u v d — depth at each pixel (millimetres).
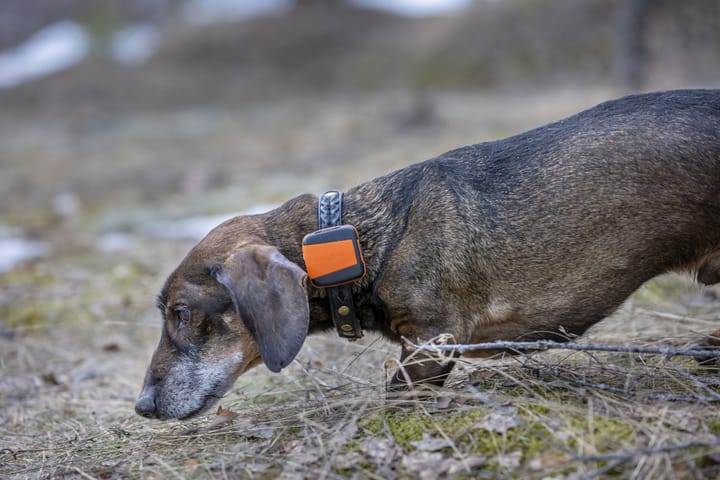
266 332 4430
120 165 17156
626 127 4742
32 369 6922
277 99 26766
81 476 4633
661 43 15703
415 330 4863
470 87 23406
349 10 31812
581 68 21203
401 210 4898
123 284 8867
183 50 30703
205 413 5398
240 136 19422
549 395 4582
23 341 7543
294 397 5500
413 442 4328
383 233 4871
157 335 7660
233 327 4836
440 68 24812
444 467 4098
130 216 12000
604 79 19578
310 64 29156
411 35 28656
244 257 4566
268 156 15969
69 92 28000
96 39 31375
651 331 6012
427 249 4793
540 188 4789
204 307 4812
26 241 11297
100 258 10000
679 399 4375
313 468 4289
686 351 4297
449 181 4926
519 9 24531
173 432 5156
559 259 4766
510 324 4895
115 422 5637
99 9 33312
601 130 4789
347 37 30109
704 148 4598
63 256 10273
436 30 27359
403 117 16984
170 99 27500
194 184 13992
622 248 4719
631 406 4348
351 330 5023
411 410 4645
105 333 7719
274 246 4918
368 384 5211
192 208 11992
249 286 4492
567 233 4738
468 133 14805
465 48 24891
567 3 23219
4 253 10562
